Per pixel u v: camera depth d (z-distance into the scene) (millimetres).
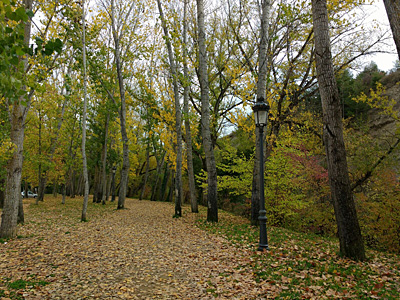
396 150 11047
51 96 18219
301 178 11469
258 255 6449
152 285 4785
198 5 12141
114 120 23500
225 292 4391
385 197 10320
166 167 33031
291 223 12078
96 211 16719
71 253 6715
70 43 11617
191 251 7051
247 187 12852
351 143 12109
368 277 4816
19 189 8594
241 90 12969
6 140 9594
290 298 3963
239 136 20266
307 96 15945
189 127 16125
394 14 4609
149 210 17703
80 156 24531
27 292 4254
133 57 17219
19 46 2930
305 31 13859
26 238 8234
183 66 15227
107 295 4320
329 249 7262
